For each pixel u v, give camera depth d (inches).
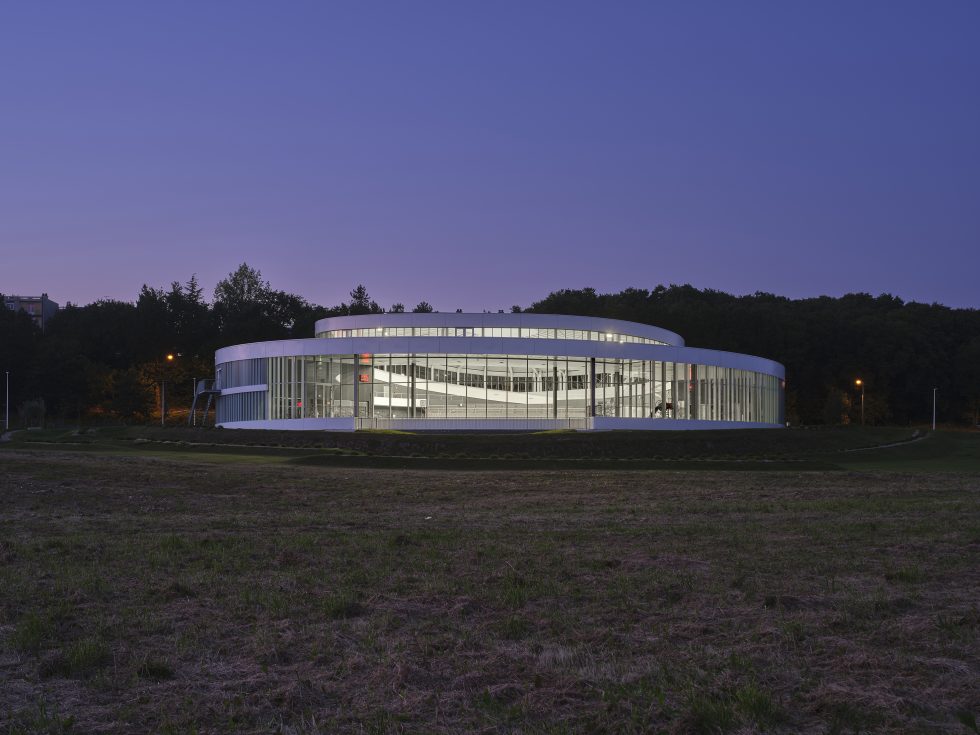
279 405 3238.2
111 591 604.7
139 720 373.1
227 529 953.5
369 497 1327.5
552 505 1218.6
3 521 1012.5
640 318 5511.8
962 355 5428.2
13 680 422.9
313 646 474.9
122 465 1745.8
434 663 445.1
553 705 387.5
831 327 5502.0
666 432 2721.5
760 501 1247.5
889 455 2471.7
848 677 416.8
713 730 354.3
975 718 365.1
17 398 4886.8
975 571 661.3
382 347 3142.2
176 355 5251.0
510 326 3435.0
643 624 516.1
